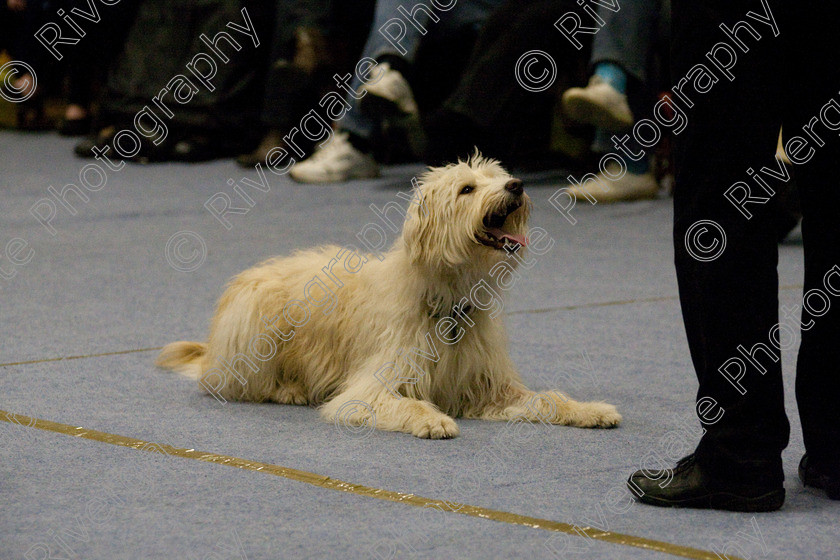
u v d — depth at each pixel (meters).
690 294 3.62
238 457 4.20
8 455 4.16
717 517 3.56
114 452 4.24
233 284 5.52
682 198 3.62
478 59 10.83
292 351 5.34
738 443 3.58
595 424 4.72
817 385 3.84
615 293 7.87
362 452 4.33
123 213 11.48
